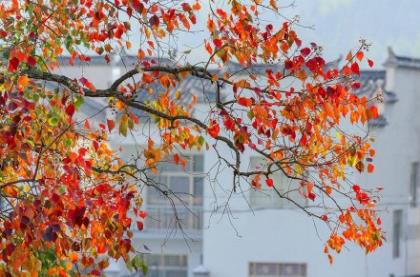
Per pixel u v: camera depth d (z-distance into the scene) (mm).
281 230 41562
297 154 15406
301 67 14961
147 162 15547
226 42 14891
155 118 15406
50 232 12859
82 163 14469
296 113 14867
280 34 14930
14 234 13258
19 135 13711
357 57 15023
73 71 39875
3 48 15172
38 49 15859
